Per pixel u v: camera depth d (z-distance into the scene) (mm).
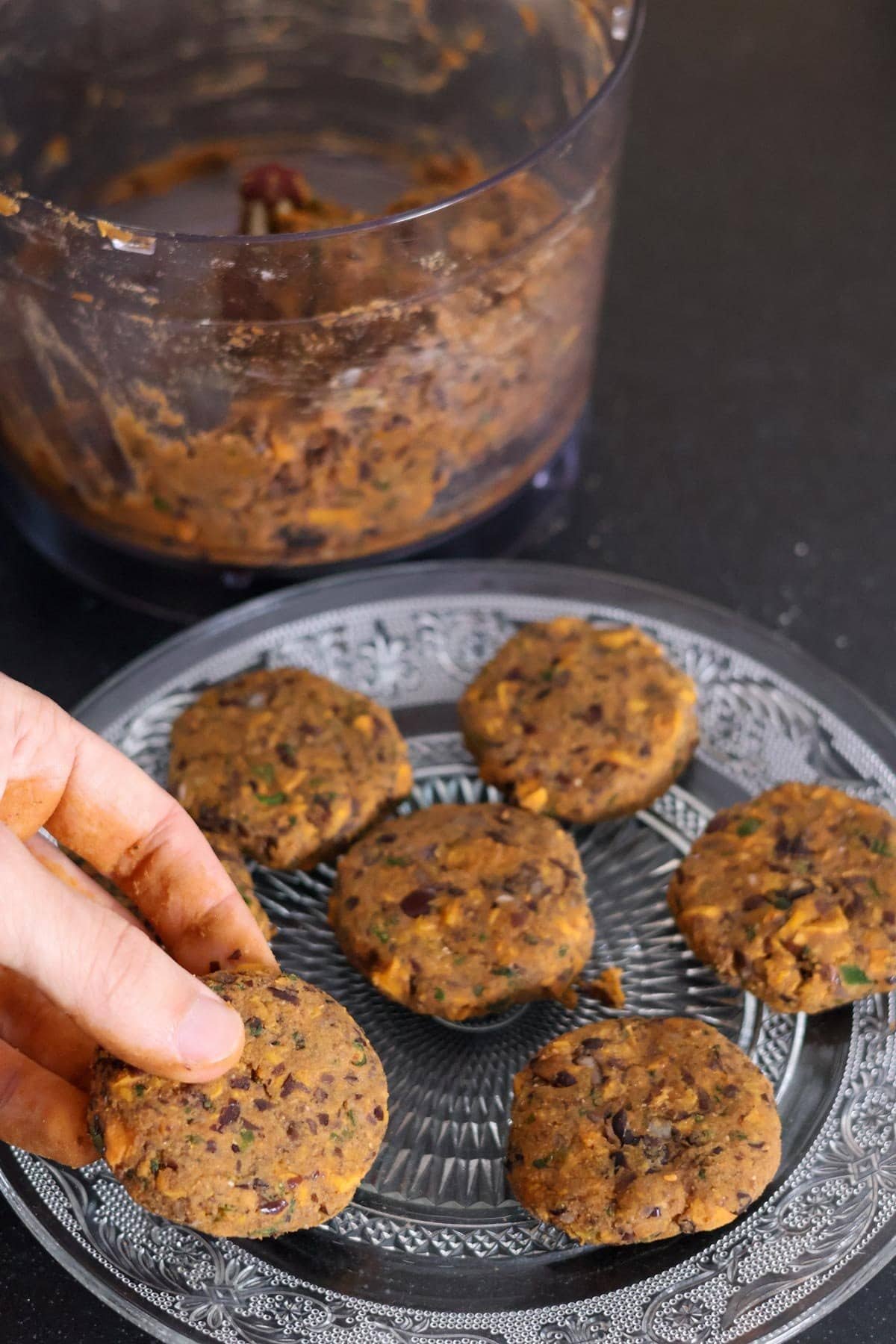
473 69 612
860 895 498
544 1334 448
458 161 636
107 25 598
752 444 636
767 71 751
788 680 548
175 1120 448
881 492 624
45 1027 483
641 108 738
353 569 571
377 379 511
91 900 449
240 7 609
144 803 486
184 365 504
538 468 582
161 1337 446
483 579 565
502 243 505
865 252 693
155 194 631
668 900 513
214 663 551
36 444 553
